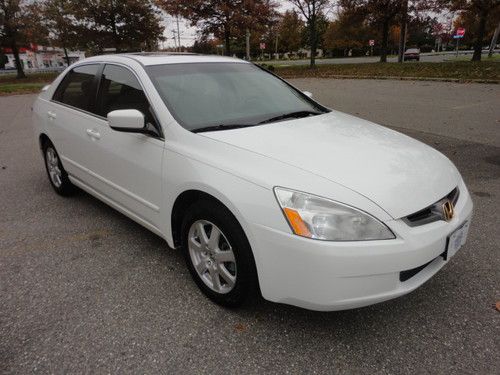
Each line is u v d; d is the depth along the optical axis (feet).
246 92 11.35
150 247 11.57
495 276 9.87
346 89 46.62
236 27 78.43
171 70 10.97
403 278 7.43
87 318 8.62
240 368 7.27
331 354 7.55
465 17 98.48
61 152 14.06
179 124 9.37
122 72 11.34
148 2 97.55
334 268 6.81
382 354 7.55
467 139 22.18
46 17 99.81
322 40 223.30
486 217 12.91
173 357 7.53
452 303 8.94
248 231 7.47
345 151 8.49
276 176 7.48
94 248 11.56
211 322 8.42
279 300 7.51
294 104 11.68
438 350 7.62
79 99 12.98
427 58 139.44
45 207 14.57
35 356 7.60
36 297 9.37
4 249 11.58
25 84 77.71
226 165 8.06
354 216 6.91
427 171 8.36
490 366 7.23
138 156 10.05
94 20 96.94
